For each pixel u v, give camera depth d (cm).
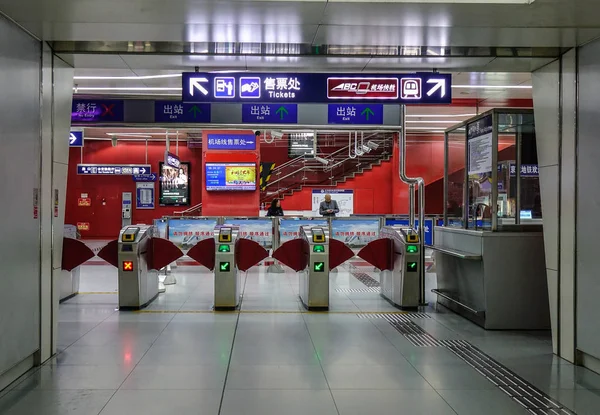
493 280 582
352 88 557
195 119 771
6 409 347
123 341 521
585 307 443
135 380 405
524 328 584
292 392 382
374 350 497
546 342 533
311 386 395
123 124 761
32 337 426
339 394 379
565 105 473
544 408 357
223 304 682
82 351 485
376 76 555
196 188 1997
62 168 490
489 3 359
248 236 1105
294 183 1950
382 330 578
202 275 1003
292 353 483
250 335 549
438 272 746
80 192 1961
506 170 602
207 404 357
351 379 412
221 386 393
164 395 373
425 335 559
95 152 1956
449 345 518
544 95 510
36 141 430
